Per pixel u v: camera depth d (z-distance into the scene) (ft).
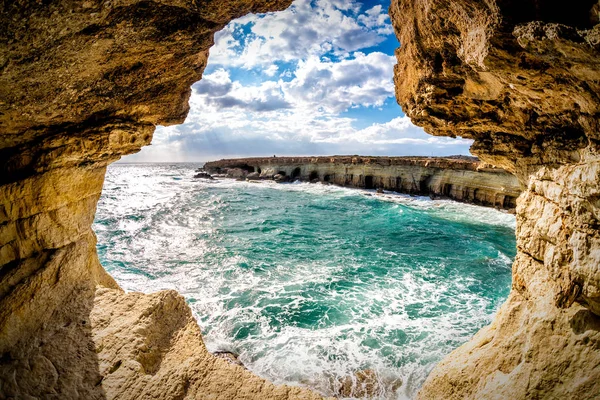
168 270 45.62
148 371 15.53
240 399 15.21
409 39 20.39
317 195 120.88
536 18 10.95
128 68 13.84
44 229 17.40
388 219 82.17
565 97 13.61
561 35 9.75
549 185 13.88
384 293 38.32
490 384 13.89
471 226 73.87
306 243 61.00
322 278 42.98
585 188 10.94
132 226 72.95
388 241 62.44
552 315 12.61
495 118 19.80
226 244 59.72
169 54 13.82
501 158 21.77
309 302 35.73
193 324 19.74
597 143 13.32
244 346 27.40
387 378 23.50
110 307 17.76
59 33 10.05
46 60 11.00
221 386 15.71
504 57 12.70
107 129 16.65
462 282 41.91
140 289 38.91
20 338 14.85
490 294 38.22
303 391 16.16
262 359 25.64
